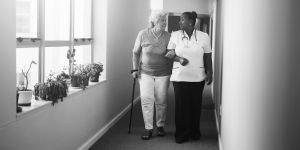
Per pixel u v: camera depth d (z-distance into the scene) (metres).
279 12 2.28
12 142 2.66
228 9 4.06
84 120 4.38
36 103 3.24
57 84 3.42
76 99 4.07
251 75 2.50
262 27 2.38
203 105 7.50
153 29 4.84
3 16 2.50
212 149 4.53
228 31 3.97
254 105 2.45
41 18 3.50
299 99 2.25
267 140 2.34
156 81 4.91
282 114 2.29
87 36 5.10
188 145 4.67
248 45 2.58
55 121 3.50
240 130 2.79
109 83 5.46
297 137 2.26
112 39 5.53
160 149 4.47
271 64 2.32
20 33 3.29
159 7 10.84
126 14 6.50
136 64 5.01
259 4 2.41
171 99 8.37
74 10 4.43
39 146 3.15
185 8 10.78
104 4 5.15
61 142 3.68
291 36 2.25
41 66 3.54
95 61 5.22
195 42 4.52
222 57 5.07
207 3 10.72
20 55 3.27
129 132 5.20
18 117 2.75
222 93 4.71
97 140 4.82
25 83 3.31
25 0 3.32
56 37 4.00
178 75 4.57
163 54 4.82
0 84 2.47
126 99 6.76
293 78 2.26
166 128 5.55
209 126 5.79
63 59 4.20
